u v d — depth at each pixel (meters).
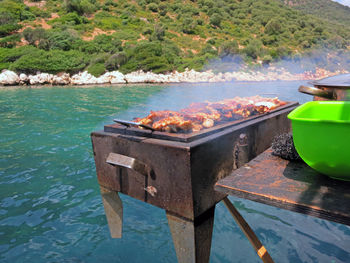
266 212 2.38
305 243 1.90
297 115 0.89
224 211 2.44
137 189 1.36
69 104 10.42
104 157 1.48
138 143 1.27
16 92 15.01
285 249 1.83
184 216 1.18
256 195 0.83
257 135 1.72
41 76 20.59
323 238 1.96
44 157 4.14
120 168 1.42
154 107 8.60
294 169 1.04
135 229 2.21
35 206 2.62
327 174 0.86
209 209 1.29
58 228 2.23
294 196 0.79
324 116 0.96
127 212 2.50
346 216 0.66
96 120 7.23
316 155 0.80
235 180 0.95
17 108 9.38
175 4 50.38
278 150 1.18
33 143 4.95
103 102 10.95
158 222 2.32
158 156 1.20
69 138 5.33
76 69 22.91
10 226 2.26
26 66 21.09
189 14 46.94
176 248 1.27
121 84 21.45
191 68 27.47
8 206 2.62
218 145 1.29
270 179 0.95
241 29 47.09
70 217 2.41
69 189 3.01
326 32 50.56
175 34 38.09
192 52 33.34
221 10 53.25
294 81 27.77
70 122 7.00
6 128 6.28
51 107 9.67
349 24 108.69
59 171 3.55
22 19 33.38
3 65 21.73
